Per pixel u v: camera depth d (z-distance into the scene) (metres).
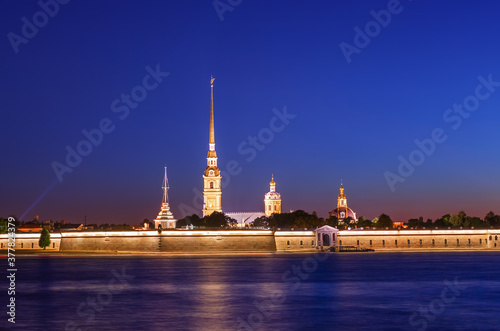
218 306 132.38
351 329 107.50
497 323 112.94
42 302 139.50
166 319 116.56
